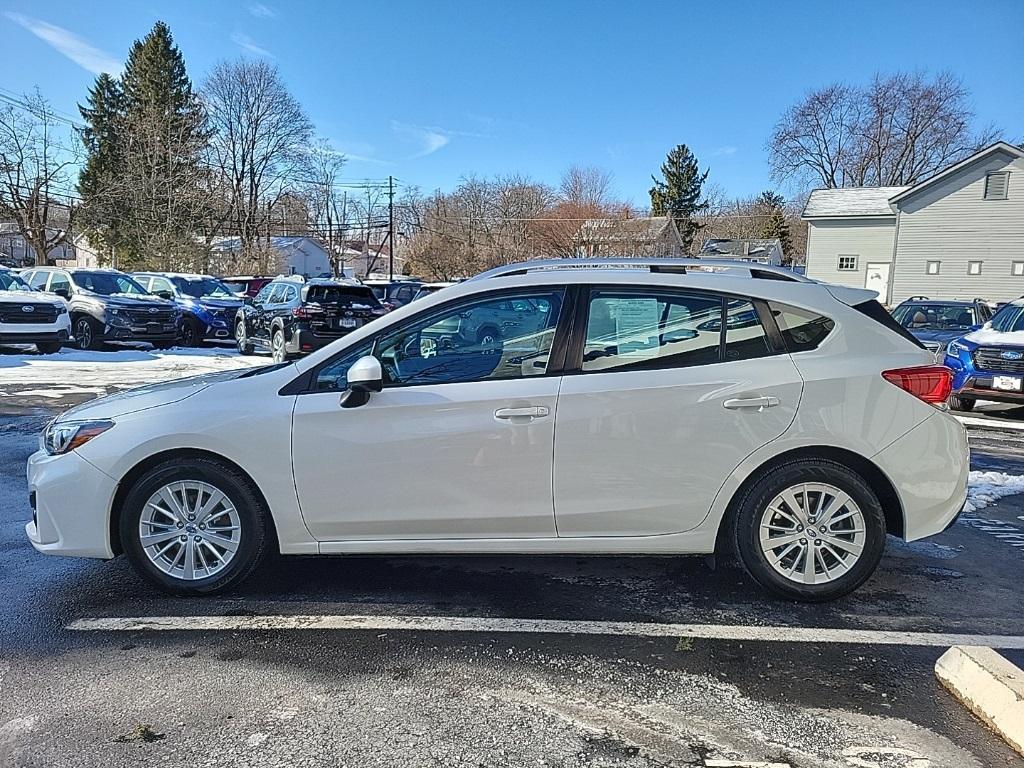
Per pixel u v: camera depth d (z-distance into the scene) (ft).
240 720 8.94
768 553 12.35
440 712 9.16
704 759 8.24
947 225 103.19
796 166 188.14
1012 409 36.04
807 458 12.15
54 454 12.57
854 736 8.70
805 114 183.21
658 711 9.23
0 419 27.99
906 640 11.23
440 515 12.16
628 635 11.35
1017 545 15.74
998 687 8.98
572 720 9.02
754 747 8.48
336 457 12.09
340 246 242.37
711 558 13.61
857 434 11.92
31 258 192.65
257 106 183.11
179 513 12.53
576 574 13.93
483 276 13.09
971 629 11.66
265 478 12.19
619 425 11.90
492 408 11.96
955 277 103.45
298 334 45.37
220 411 12.22
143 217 131.54
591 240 153.07
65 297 54.24
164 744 8.44
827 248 118.11
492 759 8.21
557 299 12.37
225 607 12.23
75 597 12.59
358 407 12.07
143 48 165.89
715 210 232.94
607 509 12.08
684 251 190.70
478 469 12.03
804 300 12.37
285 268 174.09
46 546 12.53
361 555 12.62
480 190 188.14
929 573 14.06
